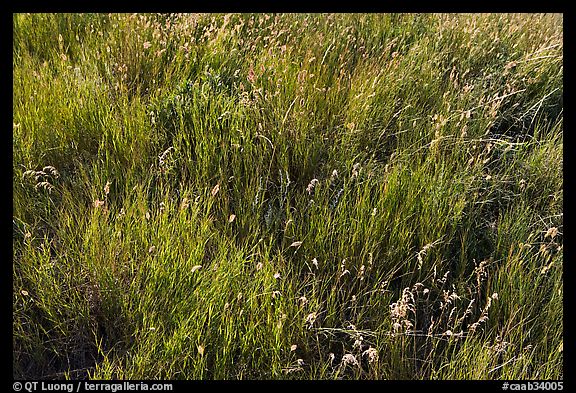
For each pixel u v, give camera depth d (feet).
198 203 9.87
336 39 15.44
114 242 8.76
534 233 10.28
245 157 10.81
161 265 8.42
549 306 8.79
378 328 8.41
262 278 8.61
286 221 9.98
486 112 13.05
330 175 10.94
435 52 14.87
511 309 8.63
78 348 8.34
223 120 11.13
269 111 11.67
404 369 8.14
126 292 8.59
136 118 11.47
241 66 13.84
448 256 9.89
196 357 7.80
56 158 11.07
